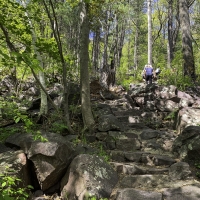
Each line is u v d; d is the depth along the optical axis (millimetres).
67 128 5691
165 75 11734
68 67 7215
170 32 26766
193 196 3324
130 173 4191
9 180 3002
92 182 3580
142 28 34875
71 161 4055
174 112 6719
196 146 4398
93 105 7270
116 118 6273
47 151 3824
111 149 5312
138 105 8234
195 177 3957
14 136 4465
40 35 9109
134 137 5699
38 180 3891
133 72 21297
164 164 4500
